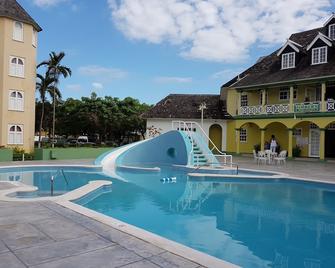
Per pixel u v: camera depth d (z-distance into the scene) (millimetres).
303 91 29812
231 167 19438
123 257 4840
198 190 13547
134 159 23625
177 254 4953
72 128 52188
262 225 8641
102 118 50000
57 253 4984
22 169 18828
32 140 29531
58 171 18875
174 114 37938
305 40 32750
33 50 29391
